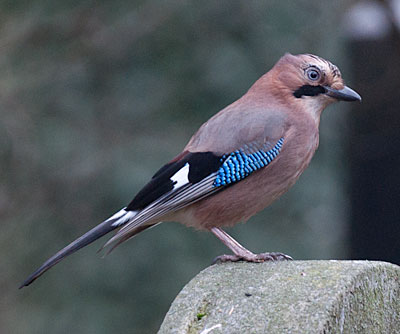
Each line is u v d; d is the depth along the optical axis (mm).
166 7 13414
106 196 13258
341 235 13602
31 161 13320
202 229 7172
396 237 13039
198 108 13578
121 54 13633
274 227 13656
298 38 13391
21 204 13531
